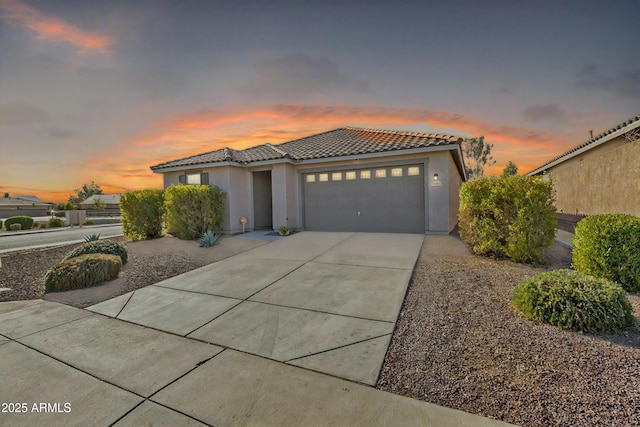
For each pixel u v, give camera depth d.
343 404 2.54
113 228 23.12
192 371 3.14
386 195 11.93
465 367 3.01
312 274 6.66
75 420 2.41
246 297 5.45
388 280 5.99
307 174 13.45
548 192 6.82
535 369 2.91
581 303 3.72
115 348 3.71
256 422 2.35
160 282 6.54
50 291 6.04
